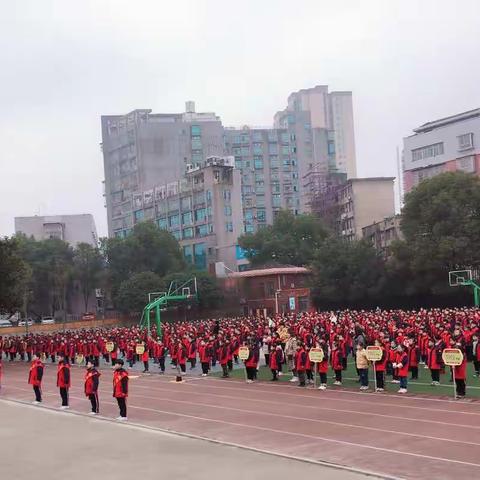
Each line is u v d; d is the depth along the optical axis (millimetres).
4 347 58125
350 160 186125
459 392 24203
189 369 39094
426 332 32594
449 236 62938
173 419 23266
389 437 18156
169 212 120000
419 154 103062
